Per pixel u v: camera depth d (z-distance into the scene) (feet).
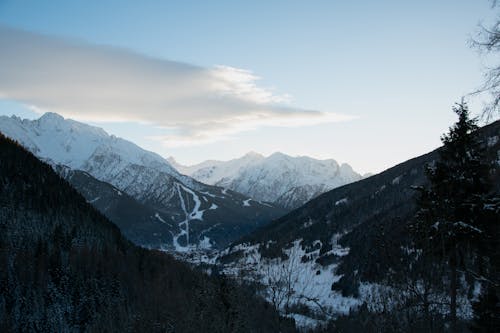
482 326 69.36
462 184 67.36
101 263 432.25
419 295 49.65
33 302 373.40
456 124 70.74
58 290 391.04
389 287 51.62
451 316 53.88
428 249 52.13
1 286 372.79
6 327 345.31
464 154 69.36
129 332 213.87
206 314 105.40
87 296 386.93
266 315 78.13
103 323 348.59
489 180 66.64
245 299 90.84
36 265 407.44
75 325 367.25
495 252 63.82
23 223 487.20
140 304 347.15
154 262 474.49
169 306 188.44
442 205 60.08
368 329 55.06
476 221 66.44
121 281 404.16
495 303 69.67
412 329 48.83
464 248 64.64
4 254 412.16
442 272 51.16
